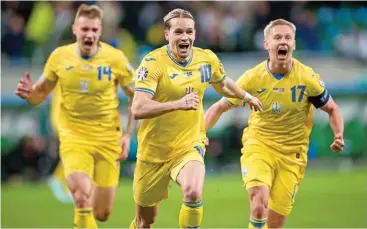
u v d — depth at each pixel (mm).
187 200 10766
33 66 24953
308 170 24672
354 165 25031
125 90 13422
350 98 24969
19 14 25812
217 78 11547
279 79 12133
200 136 11578
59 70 13070
